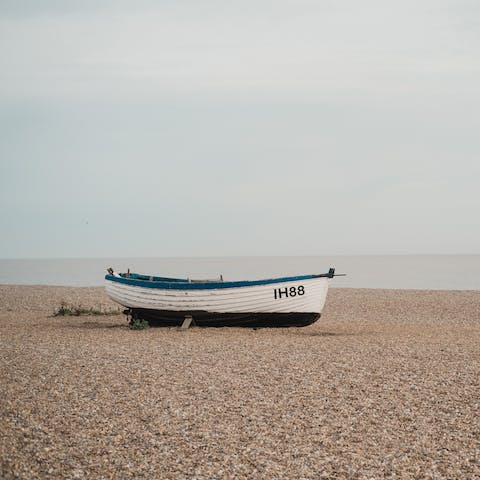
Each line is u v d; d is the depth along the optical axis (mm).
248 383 13477
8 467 8797
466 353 17016
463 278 77438
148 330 22031
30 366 15141
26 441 9805
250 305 21766
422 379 13891
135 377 13992
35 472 8672
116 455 9320
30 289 43812
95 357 16328
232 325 22516
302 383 13484
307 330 22547
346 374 14344
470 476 8672
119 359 16062
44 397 12289
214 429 10469
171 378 13906
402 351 17281
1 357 16312
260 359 16078
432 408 11703
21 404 11781
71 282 73375
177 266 181500
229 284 21688
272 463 9070
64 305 31047
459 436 10203
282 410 11531
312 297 21406
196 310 22188
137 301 22844
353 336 20469
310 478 8602
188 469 8852
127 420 10898
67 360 15914
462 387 13211
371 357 16375
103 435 10141
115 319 26250
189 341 19109
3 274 108625
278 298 21516
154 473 8719
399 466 8992
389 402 12070
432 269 123938
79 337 20000
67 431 10305
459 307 32156
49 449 9500
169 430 10398
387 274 94625
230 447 9672
